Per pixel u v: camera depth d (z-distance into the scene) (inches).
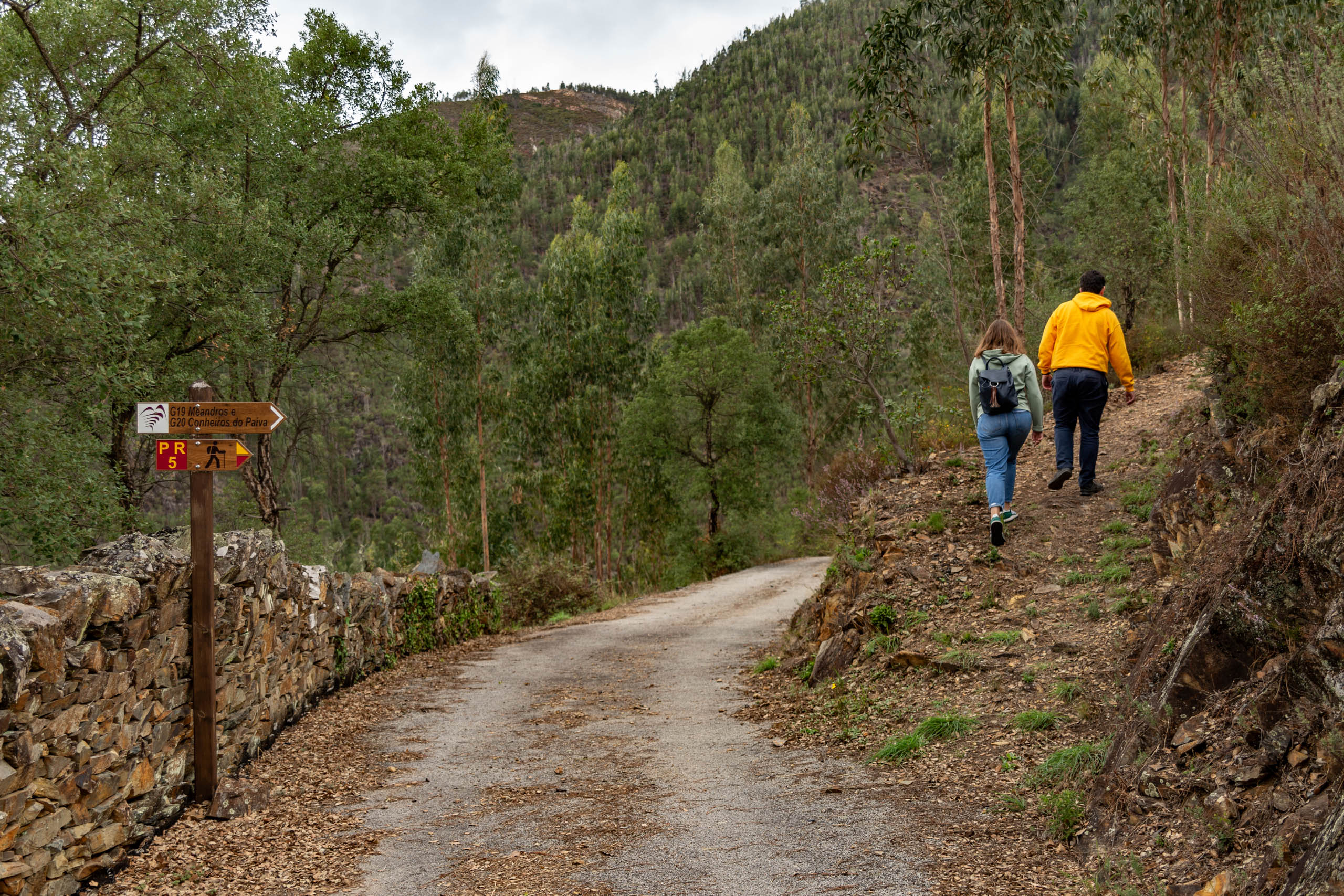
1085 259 989.2
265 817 213.6
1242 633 155.2
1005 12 653.9
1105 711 194.9
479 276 1438.2
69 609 167.0
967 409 527.5
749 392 1423.5
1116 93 983.6
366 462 4005.9
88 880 170.9
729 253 2199.8
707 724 286.4
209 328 657.6
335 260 845.2
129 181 608.7
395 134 903.7
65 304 392.5
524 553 1040.8
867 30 706.2
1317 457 154.0
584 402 1585.9
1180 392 432.8
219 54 714.8
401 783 241.9
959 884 143.2
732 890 149.6
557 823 197.3
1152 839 140.1
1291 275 191.9
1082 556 282.0
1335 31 205.9
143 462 623.2
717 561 1406.3
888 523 344.2
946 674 250.5
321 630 359.9
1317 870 102.2
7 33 606.2
